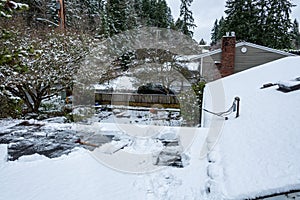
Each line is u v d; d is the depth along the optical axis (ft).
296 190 6.28
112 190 8.88
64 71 24.22
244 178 7.37
